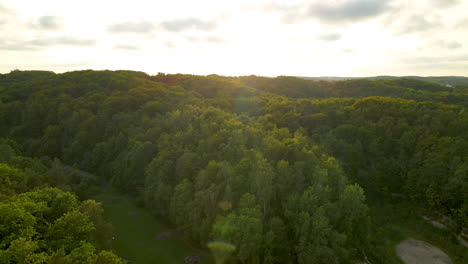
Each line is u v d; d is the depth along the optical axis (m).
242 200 59.56
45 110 135.38
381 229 78.94
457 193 76.31
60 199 51.44
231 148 76.19
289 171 67.00
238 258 56.22
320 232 56.22
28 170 67.62
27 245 34.47
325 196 62.78
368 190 96.38
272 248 57.53
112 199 90.38
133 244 65.38
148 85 160.50
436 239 73.31
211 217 60.97
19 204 42.12
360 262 62.44
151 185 81.06
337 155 98.81
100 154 109.75
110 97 135.50
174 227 74.31
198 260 60.06
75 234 44.47
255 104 143.12
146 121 112.56
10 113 141.38
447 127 93.50
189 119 106.62
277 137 91.06
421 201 86.25
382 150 98.38
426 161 86.94
